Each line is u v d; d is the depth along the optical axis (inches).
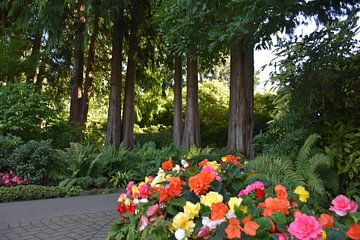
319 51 147.2
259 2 112.1
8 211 192.4
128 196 95.0
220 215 63.2
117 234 86.3
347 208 61.1
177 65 454.6
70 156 291.4
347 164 142.5
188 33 160.4
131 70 471.5
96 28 462.3
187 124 419.2
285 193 68.2
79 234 145.4
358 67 144.3
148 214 75.8
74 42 424.2
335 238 53.6
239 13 126.1
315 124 158.2
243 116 343.6
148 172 296.5
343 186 146.9
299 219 55.2
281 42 153.6
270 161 139.1
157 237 70.6
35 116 338.0
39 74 483.8
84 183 272.4
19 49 424.8
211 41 156.4
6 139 283.7
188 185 81.3
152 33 468.4
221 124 610.2
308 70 149.3
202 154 319.3
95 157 298.7
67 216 179.6
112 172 301.4
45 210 195.5
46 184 276.5
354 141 143.9
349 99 147.8
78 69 473.7
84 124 475.5
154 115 705.6
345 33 141.9
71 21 434.9
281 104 179.3
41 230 151.8
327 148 148.9
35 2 366.9
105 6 361.7
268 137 171.2
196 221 69.5
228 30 127.3
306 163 135.8
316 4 138.6
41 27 392.2
